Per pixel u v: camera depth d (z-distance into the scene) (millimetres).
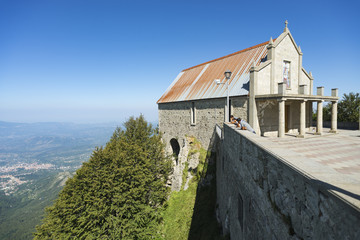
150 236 22594
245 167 6578
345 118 28859
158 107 37562
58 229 20062
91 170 21984
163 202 27141
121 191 22281
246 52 25516
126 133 31703
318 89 18609
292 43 20359
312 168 3084
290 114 20562
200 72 32312
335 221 2186
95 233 20781
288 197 3453
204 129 26047
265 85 18422
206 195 21750
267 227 4484
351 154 8312
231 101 21234
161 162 29797
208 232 16516
